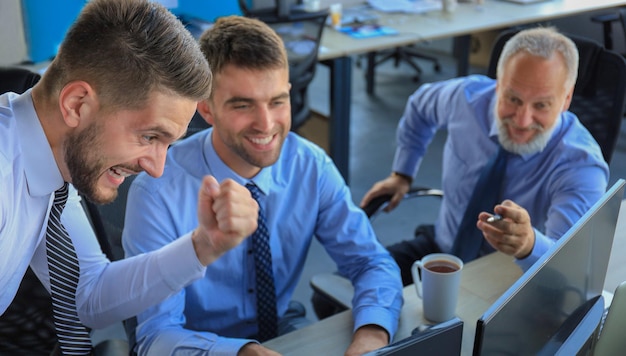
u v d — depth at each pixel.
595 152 1.92
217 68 1.50
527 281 0.92
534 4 4.36
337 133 3.65
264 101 1.52
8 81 1.62
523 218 1.56
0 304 1.22
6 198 1.05
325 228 1.76
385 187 2.34
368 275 1.64
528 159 1.97
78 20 0.99
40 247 1.29
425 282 1.51
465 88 2.20
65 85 1.00
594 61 2.22
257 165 1.58
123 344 1.37
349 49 3.49
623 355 1.14
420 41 3.67
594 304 1.29
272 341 1.44
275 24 3.18
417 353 0.85
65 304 1.25
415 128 2.37
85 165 1.04
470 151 2.15
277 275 1.74
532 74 1.83
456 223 2.19
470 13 4.18
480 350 0.85
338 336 1.47
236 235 1.21
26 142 1.06
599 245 1.24
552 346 1.09
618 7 4.49
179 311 1.51
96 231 1.61
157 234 1.56
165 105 1.00
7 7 3.10
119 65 0.97
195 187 1.61
